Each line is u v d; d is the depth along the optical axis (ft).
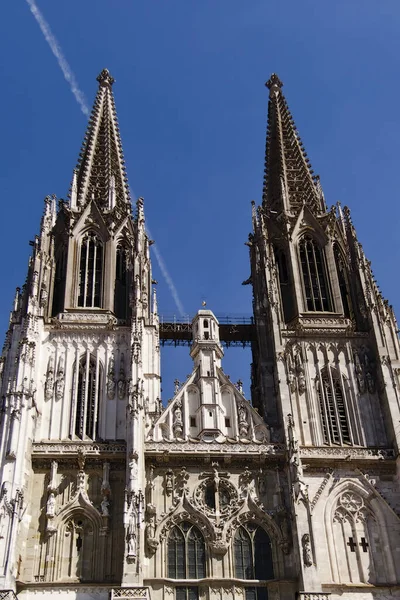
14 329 291.17
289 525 251.80
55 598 232.32
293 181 360.28
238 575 244.22
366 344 300.20
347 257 329.11
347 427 280.51
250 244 346.95
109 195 341.62
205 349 294.05
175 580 239.09
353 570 246.68
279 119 388.78
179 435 272.72
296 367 291.99
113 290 310.04
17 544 237.04
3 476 244.22
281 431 273.95
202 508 254.47
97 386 283.59
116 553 243.60
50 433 270.67
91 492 255.91
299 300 311.68
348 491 262.26
